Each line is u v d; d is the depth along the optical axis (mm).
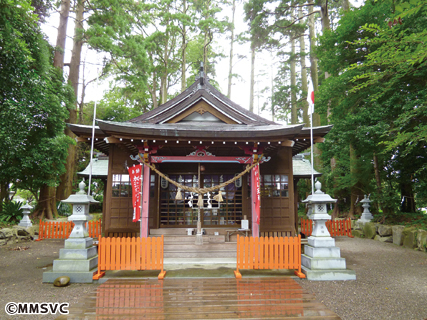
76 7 18891
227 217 10891
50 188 15484
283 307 4738
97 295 5324
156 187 10328
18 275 6961
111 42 16672
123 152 9828
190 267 7453
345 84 13133
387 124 11203
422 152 11070
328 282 6215
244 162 9141
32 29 10180
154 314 4445
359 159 13281
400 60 5164
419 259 8609
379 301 5066
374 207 15148
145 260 6875
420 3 3525
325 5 18469
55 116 13711
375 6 12086
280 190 9875
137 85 20578
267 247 6664
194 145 8891
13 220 13453
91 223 12055
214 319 4262
